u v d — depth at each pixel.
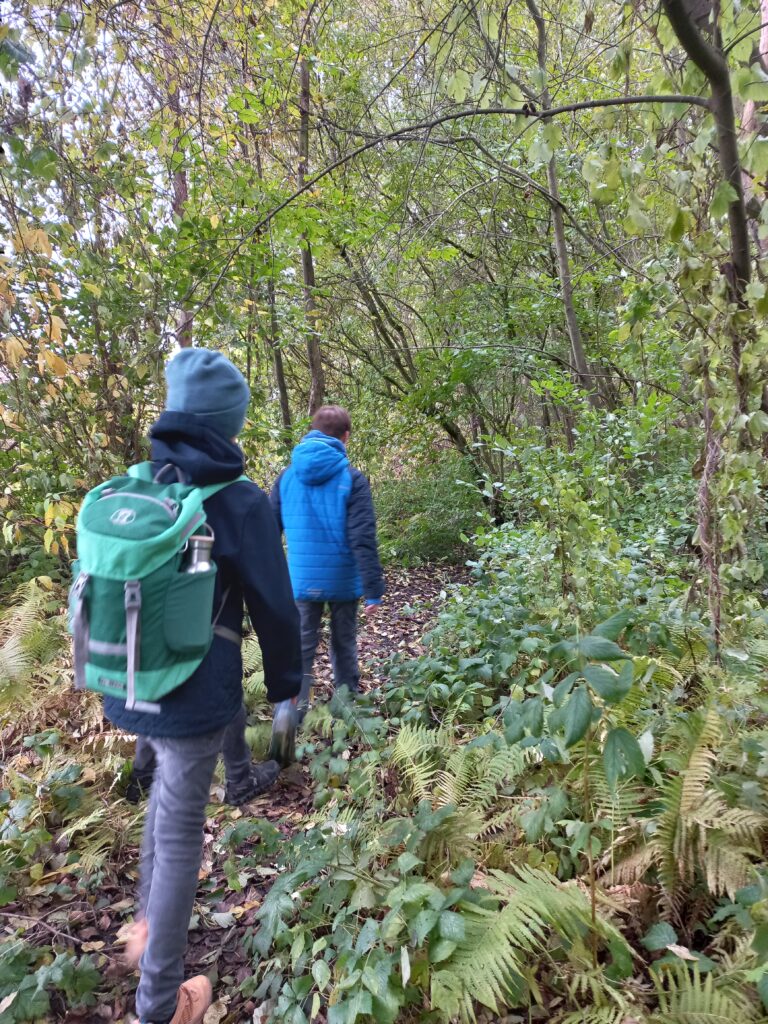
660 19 2.48
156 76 4.73
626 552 3.79
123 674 1.57
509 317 8.97
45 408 4.34
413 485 10.37
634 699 2.44
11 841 2.43
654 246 3.51
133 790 2.80
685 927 1.90
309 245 6.71
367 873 2.07
